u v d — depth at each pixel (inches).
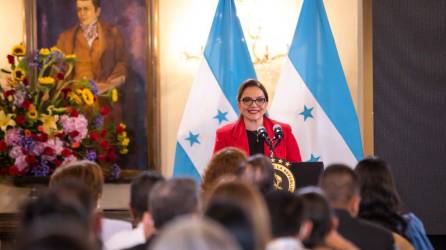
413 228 283.3
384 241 224.5
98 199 262.8
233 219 142.6
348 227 225.6
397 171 466.0
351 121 425.7
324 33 431.5
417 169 465.7
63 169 263.0
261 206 156.6
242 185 163.6
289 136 372.2
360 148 424.5
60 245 109.3
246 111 372.5
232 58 433.7
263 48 450.9
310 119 429.1
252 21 451.5
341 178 229.3
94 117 413.1
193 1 450.9
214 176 273.7
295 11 450.6
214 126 428.8
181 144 427.8
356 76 448.8
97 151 407.5
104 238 265.7
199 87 431.2
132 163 445.4
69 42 445.7
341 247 193.8
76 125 388.8
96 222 201.8
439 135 462.0
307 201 189.2
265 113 378.6
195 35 451.5
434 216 467.8
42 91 396.2
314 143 428.1
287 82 431.5
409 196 467.5
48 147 381.4
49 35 444.8
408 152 464.4
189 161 427.5
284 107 429.7
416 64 460.4
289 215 173.5
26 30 440.1
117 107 446.6
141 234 233.1
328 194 229.3
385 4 460.1
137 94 445.7
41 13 444.1
